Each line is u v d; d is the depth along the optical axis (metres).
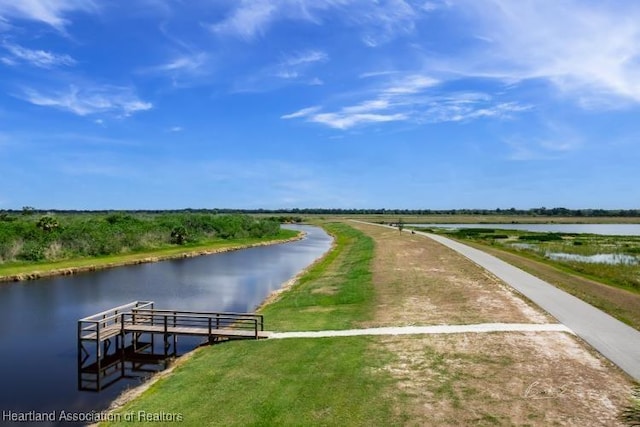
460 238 65.62
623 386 12.04
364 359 14.58
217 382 13.52
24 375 16.52
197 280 35.69
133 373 16.75
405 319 19.03
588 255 46.50
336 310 21.91
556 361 13.73
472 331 16.75
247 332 18.16
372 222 135.75
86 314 25.20
